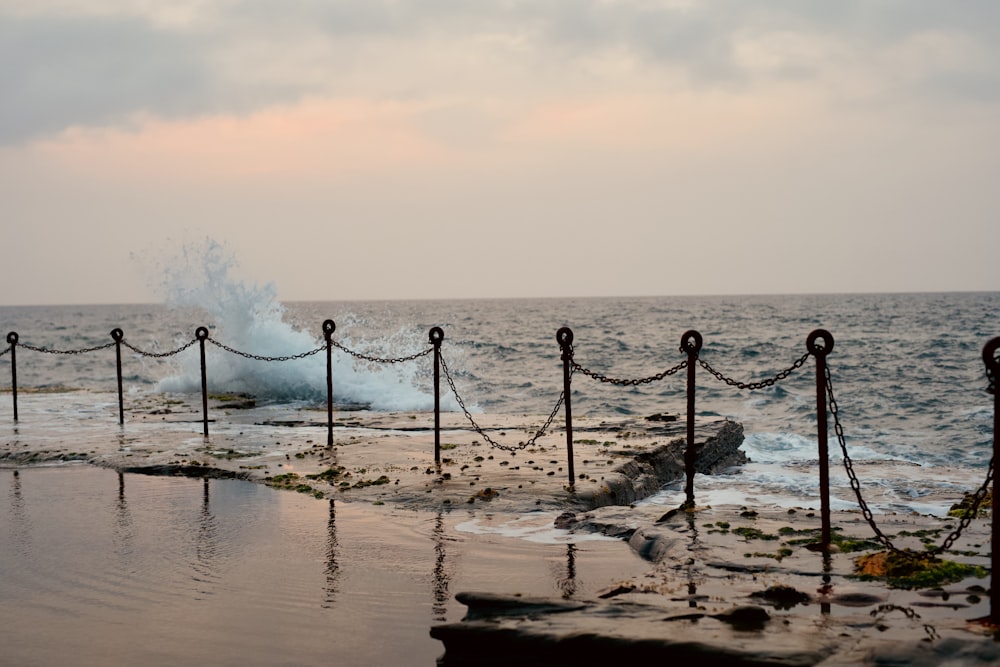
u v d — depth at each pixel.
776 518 8.37
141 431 15.80
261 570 7.27
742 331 62.75
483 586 6.73
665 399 26.27
